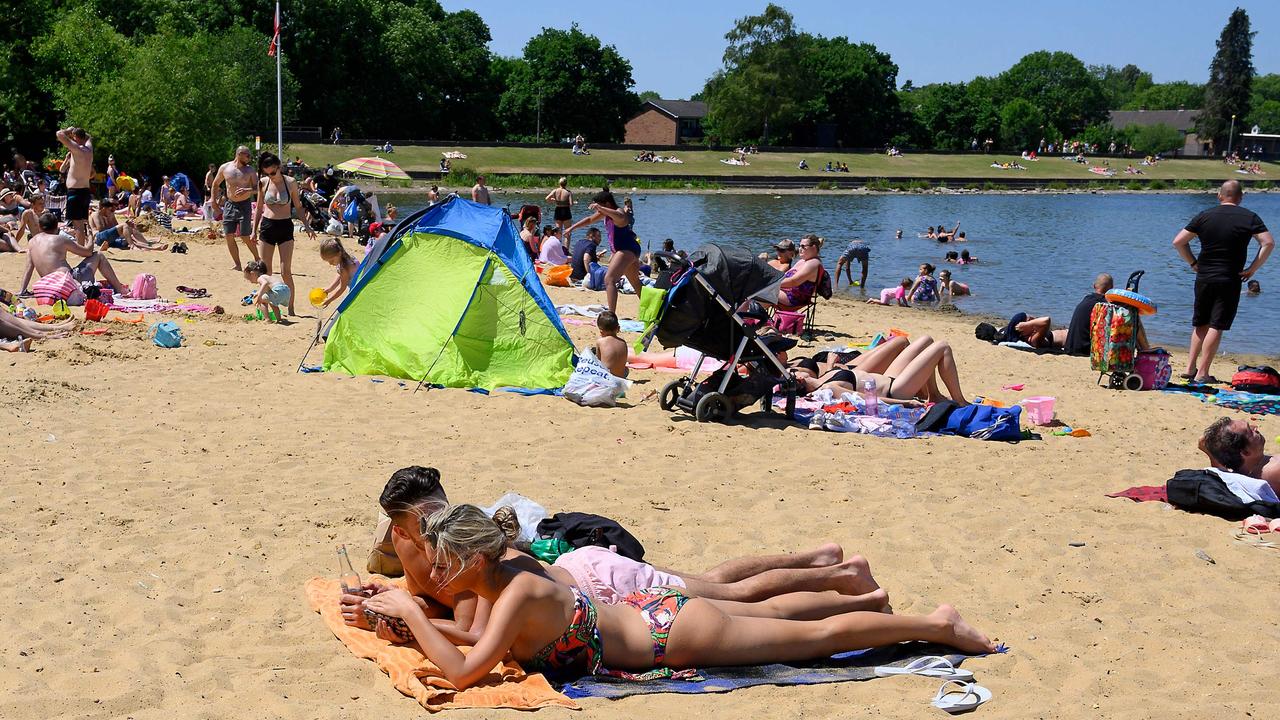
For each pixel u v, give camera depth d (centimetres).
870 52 11800
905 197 7394
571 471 815
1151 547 694
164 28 4562
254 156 4531
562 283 1980
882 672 505
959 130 12119
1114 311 1252
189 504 697
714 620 493
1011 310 2209
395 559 580
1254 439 792
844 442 937
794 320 1574
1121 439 998
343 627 518
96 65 4416
